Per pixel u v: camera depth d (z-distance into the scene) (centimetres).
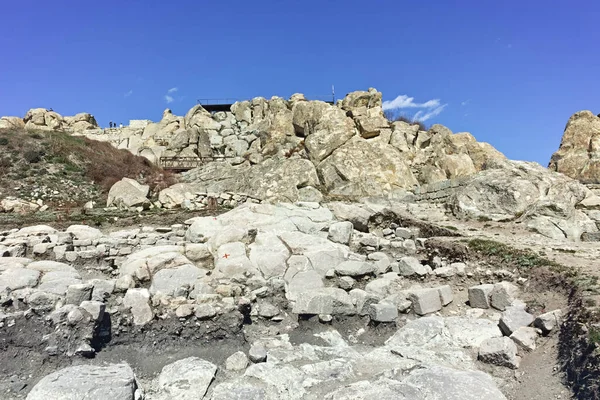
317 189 2211
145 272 897
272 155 2705
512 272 969
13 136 2748
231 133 3334
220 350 777
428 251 1170
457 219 1595
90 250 1105
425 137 2716
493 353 686
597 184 1833
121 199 1984
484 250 1082
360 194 2162
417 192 1914
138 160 2992
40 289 810
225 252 995
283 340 795
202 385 632
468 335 762
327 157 2364
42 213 1841
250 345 794
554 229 1400
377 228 1417
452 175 2489
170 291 855
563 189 1598
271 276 952
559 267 906
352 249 1181
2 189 2289
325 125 2484
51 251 1089
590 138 2255
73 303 780
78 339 734
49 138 2830
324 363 686
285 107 3150
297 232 1125
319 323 857
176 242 1149
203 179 2620
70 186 2469
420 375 609
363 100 3106
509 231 1407
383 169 2278
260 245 1046
